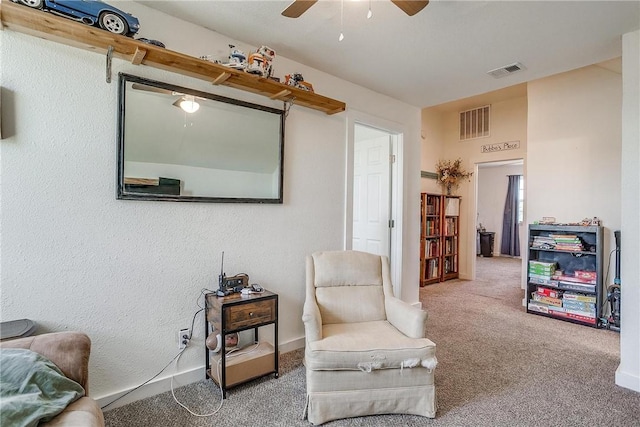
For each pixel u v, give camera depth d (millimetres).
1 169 1563
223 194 2291
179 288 2113
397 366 1796
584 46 2361
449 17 1999
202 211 2203
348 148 3088
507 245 9016
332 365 1761
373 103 3332
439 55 2525
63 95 1707
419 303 3930
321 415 1759
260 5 1938
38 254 1655
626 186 2191
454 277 5789
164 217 2047
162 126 2004
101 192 1824
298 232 2740
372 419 1819
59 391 1221
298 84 2389
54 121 1686
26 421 1049
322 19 2061
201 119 2160
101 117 1815
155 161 1995
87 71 1771
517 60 2598
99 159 1814
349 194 3107
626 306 2186
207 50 2197
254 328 2264
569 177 3801
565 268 3736
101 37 1605
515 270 6762
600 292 3375
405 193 3742
